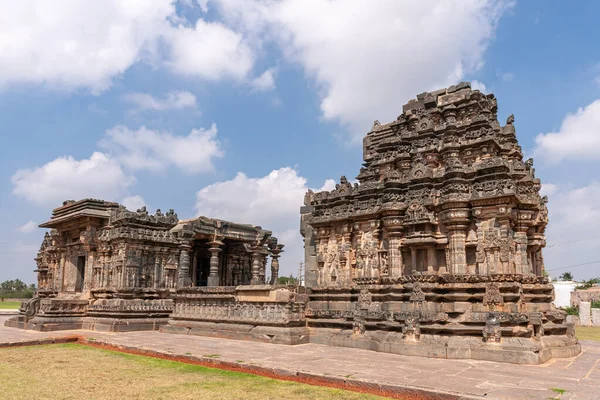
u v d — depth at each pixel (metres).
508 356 18.47
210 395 13.25
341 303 27.33
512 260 22.19
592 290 77.56
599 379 15.09
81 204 38.66
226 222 42.41
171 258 38.50
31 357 20.89
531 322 19.97
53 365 18.61
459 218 23.02
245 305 27.88
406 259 25.42
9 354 21.88
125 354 21.91
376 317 23.50
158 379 15.61
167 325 32.53
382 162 28.34
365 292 25.16
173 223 38.94
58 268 43.72
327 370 16.22
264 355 20.12
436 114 27.70
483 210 22.77
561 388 13.60
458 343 19.98
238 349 22.25
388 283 24.70
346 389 14.30
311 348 22.94
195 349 22.03
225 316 29.06
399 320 22.34
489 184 22.61
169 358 20.39
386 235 26.08
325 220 29.12
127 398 12.90
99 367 18.12
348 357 19.72
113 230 36.69
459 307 21.89
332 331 25.11
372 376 15.11
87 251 38.84
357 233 27.89
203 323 30.20
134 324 33.56
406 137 27.77
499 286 21.41
